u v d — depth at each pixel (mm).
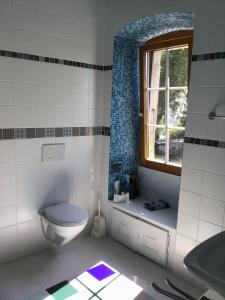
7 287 2078
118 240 2801
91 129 2762
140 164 3018
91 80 2680
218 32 1894
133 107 2914
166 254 2373
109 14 2643
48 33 2332
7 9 2094
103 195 2912
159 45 2629
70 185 2697
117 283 2180
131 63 2820
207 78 1976
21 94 2252
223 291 1089
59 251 2586
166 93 2676
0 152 2207
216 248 1403
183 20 2340
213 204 2023
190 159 2121
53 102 2451
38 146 2416
